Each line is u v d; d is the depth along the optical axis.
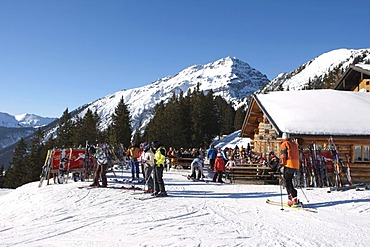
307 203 10.75
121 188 13.16
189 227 7.65
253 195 12.31
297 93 23.89
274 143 22.38
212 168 20.31
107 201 10.77
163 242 6.54
